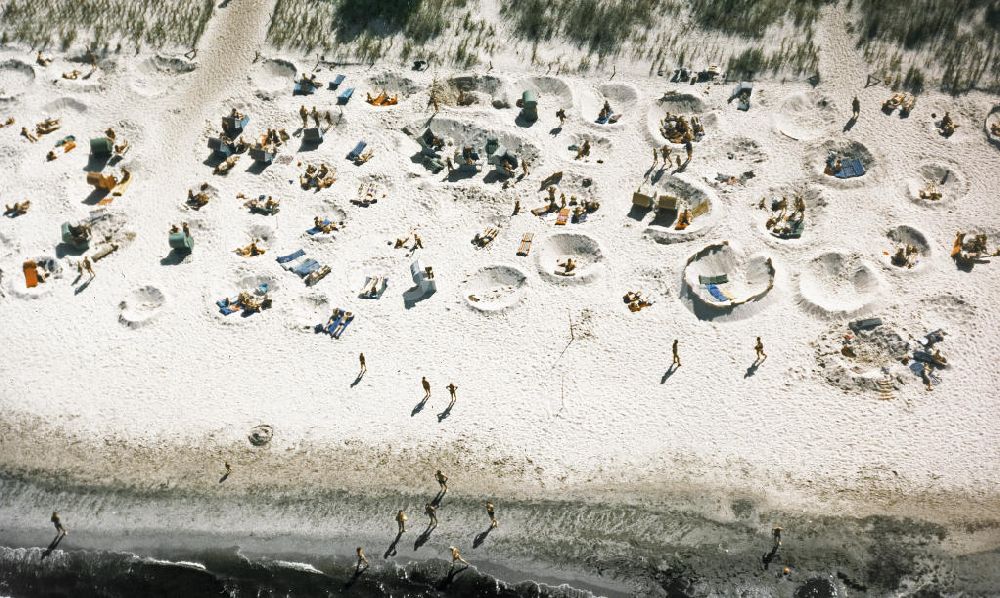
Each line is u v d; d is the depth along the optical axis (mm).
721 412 38000
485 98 56906
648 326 41906
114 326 43719
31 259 47125
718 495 35375
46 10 63469
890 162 48656
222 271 46094
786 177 48750
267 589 33875
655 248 45531
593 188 49562
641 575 33312
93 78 59281
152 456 38344
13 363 42344
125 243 48125
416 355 41531
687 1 58875
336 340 42469
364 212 49250
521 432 38062
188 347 42531
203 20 61969
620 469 36562
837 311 40812
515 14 60188
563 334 41906
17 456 38781
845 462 35781
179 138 54875
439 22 60344
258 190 51000
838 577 32500
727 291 42875
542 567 33844
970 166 48031
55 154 53719
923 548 32906
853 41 55375
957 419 36656
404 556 34438
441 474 36031
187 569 34656
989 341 39312
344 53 59625
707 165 50062
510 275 45031
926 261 42938
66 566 35062
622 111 54531
